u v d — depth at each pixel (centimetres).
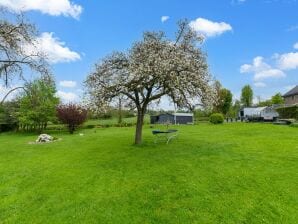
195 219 1048
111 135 3356
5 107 5422
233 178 1416
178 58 1947
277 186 1307
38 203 1232
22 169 1792
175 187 1321
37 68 2548
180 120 6347
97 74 2106
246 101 10281
